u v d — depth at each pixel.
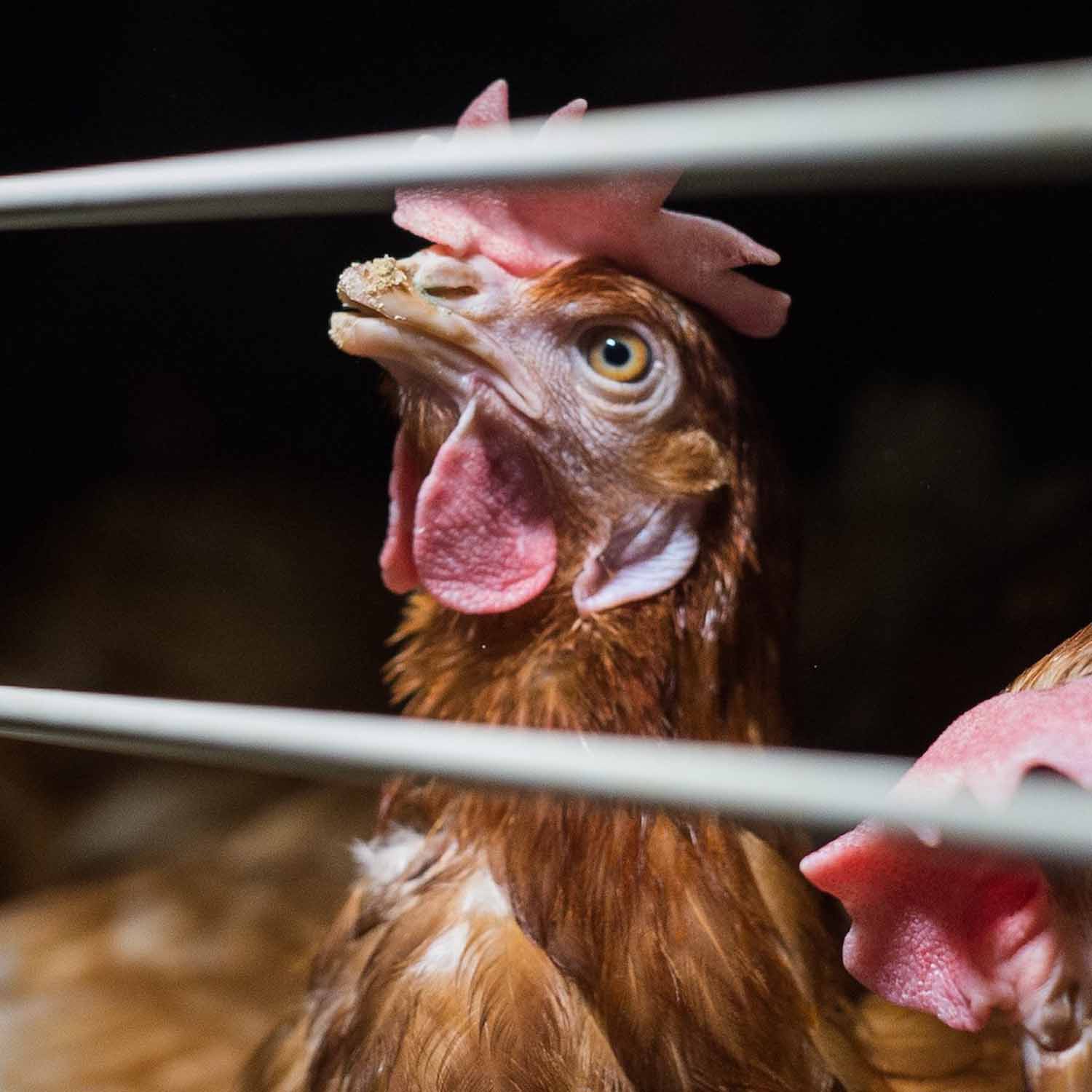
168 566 4.64
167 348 5.47
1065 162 0.61
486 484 1.53
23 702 0.98
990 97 0.61
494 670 1.57
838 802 0.72
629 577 1.53
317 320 5.38
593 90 4.91
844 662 3.22
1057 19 4.19
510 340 1.51
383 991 1.43
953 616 3.17
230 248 5.32
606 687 1.51
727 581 1.53
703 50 4.74
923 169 0.63
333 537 4.87
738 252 1.50
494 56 4.95
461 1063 1.33
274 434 5.44
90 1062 2.35
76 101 4.96
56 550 4.82
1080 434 3.63
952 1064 1.68
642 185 1.48
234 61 4.98
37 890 3.69
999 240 4.01
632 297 1.49
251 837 3.31
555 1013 1.37
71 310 5.36
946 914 1.11
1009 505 3.34
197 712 0.92
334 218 5.24
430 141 0.96
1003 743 0.98
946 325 4.07
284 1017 1.79
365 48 4.98
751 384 1.63
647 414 1.51
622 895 1.43
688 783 0.75
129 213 0.91
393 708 3.71
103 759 4.00
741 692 1.56
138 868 3.65
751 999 1.42
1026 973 1.09
